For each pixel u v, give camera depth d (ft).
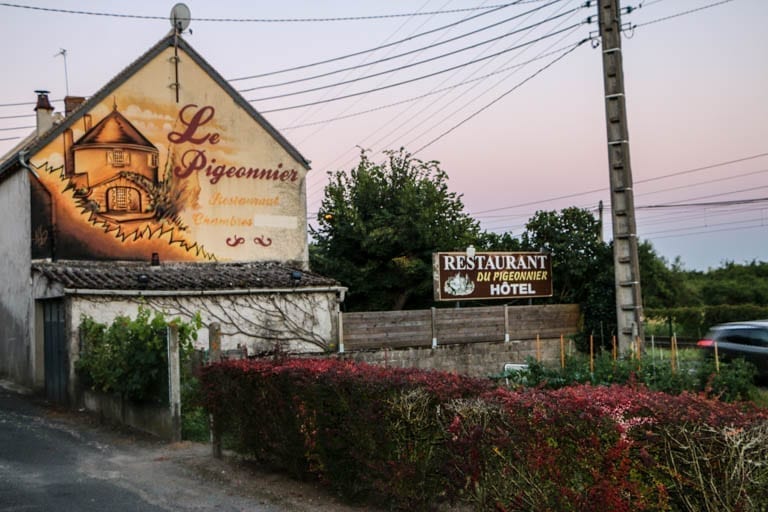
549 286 85.87
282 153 83.25
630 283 52.01
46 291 62.90
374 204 96.53
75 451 39.24
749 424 14.75
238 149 80.53
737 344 59.57
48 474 33.47
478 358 77.56
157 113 75.92
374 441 24.25
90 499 28.76
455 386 22.15
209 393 35.37
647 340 106.73
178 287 64.85
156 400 42.70
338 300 73.97
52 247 69.10
